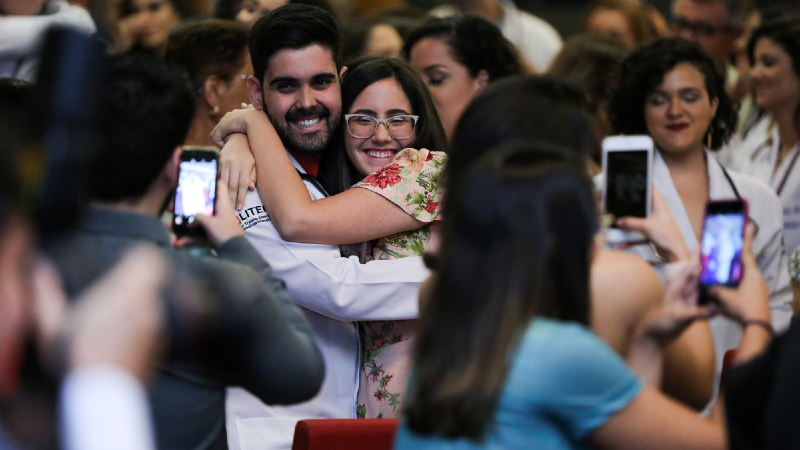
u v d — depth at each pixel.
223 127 6.27
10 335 2.43
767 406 3.56
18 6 8.22
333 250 6.01
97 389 2.29
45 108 3.02
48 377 2.44
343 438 5.07
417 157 6.18
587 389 3.38
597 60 9.07
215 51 7.53
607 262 3.95
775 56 8.46
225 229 4.34
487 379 3.35
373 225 5.98
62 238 3.10
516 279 3.41
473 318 3.43
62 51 3.09
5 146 2.61
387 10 11.95
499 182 3.48
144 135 3.87
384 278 5.92
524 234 3.44
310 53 6.03
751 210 6.66
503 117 3.80
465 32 8.82
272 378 3.96
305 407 5.97
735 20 10.85
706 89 6.76
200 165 4.47
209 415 3.97
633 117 7.00
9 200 2.54
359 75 6.34
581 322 3.56
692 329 4.21
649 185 4.48
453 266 3.50
